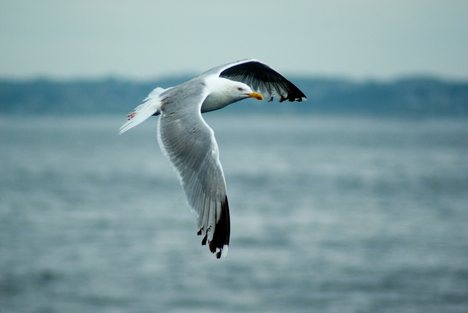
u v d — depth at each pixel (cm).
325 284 2725
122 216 4347
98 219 4222
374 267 2966
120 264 3041
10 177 6875
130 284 2734
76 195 5438
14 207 4734
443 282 2753
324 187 5975
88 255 3212
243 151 11844
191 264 3039
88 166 8550
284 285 2700
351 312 2427
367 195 5397
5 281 2781
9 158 9831
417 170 7838
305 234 3694
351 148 12481
